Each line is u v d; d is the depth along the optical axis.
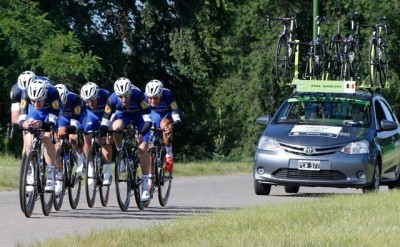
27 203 19.41
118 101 21.42
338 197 21.38
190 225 16.17
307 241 13.87
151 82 22.14
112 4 55.94
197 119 66.75
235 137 92.31
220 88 84.19
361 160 24.92
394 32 72.25
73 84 52.53
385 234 14.66
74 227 18.05
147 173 21.42
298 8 76.81
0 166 36.31
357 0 73.19
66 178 21.09
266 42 79.31
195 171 39.66
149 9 56.41
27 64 50.31
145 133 21.22
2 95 52.53
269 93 81.62
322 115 26.41
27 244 15.02
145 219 19.61
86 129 23.53
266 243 13.69
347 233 14.71
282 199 25.44
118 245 13.98
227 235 14.59
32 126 19.27
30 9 51.88
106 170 21.91
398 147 28.12
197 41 58.34
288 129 25.83
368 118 26.36
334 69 32.31
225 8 59.12
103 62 55.50
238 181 34.69
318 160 24.95
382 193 22.33
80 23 55.56
